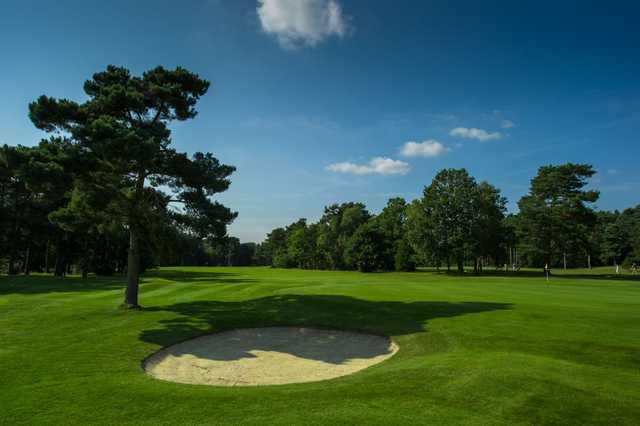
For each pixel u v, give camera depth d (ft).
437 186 229.04
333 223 345.10
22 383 33.47
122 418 26.09
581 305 68.49
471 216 223.10
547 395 28.17
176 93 69.77
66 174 56.24
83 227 69.72
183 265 430.20
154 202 70.85
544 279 169.37
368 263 269.44
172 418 25.94
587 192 216.33
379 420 24.72
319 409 26.73
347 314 65.31
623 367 35.78
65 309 67.21
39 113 60.59
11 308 68.23
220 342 53.62
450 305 68.54
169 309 69.15
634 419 24.85
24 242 173.88
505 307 65.21
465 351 41.57
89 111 65.57
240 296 88.28
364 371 38.14
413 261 270.87
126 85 70.79
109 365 39.42
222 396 29.91
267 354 49.14
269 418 25.41
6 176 149.59
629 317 55.77
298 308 70.59
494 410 26.12
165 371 42.16
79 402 29.09
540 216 218.18
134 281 69.21
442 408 26.50
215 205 73.36
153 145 58.59
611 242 344.08
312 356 48.42
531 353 40.24
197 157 74.08
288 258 382.22
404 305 69.72
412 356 43.55
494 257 241.55
